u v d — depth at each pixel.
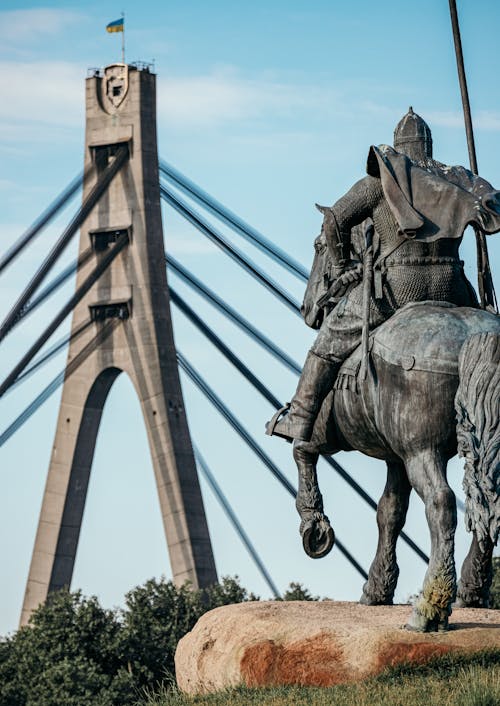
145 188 132.12
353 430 22.09
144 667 72.56
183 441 128.12
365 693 19.02
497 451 19.41
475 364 19.70
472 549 22.55
